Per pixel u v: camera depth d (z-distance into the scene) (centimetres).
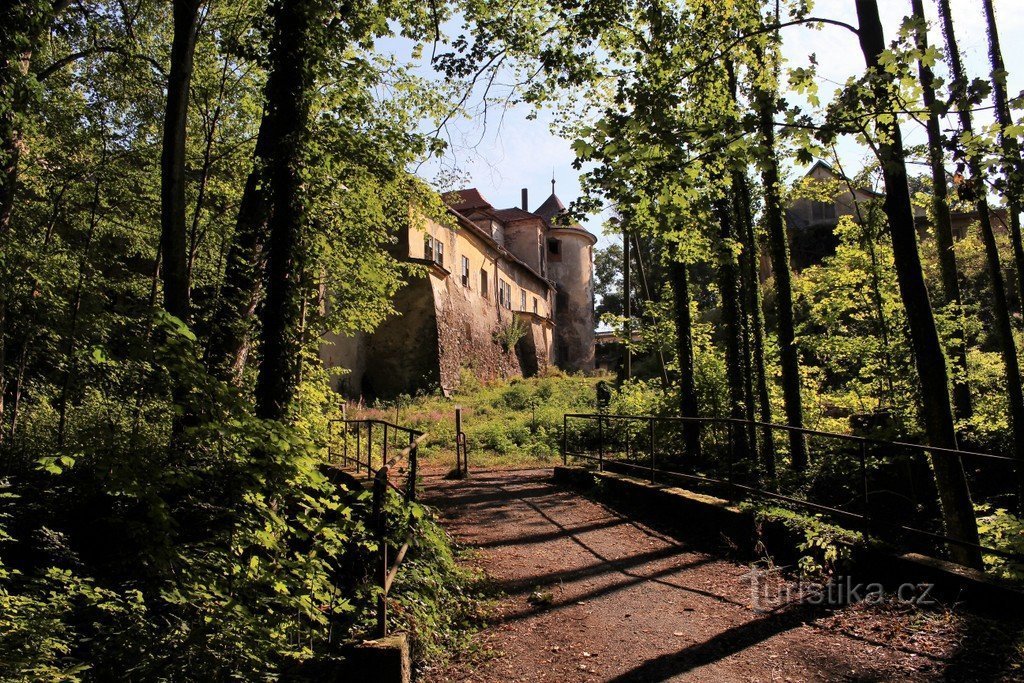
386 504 465
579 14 944
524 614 555
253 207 1109
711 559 679
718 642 473
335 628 473
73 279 1166
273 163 848
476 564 692
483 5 1017
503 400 2741
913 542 951
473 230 3669
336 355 2942
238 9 1235
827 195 1204
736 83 1073
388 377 3056
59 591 551
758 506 726
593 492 1050
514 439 1895
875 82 558
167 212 962
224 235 1398
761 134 622
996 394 1502
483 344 3775
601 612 549
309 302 1276
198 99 1328
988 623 450
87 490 733
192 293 1148
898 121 611
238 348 1042
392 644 405
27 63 989
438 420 2228
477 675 443
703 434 1405
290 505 532
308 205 895
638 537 780
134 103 1430
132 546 616
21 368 1225
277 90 856
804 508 747
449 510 978
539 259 5222
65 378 1218
